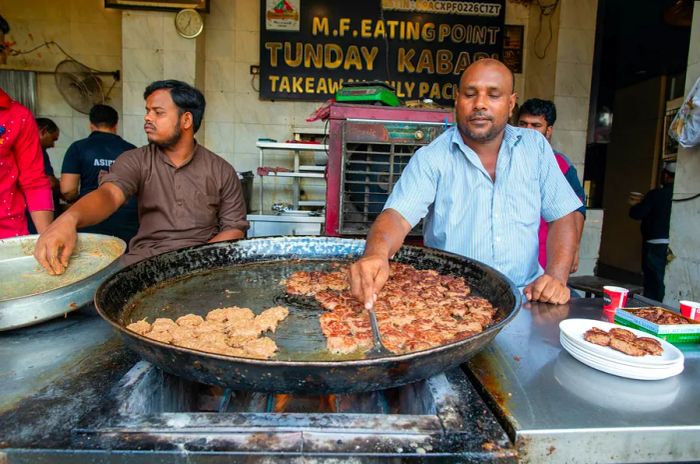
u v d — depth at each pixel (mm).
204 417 830
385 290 1567
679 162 2807
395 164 2721
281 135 5152
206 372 846
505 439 807
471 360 1100
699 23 2650
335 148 2713
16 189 2145
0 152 2008
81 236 1560
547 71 4727
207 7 4465
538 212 1817
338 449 774
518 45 5129
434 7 4930
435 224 1900
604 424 843
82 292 1210
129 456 754
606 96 5254
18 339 1186
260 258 1896
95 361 1066
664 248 4230
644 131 6355
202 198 2234
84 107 4961
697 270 2701
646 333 1194
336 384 840
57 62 4984
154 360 896
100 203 1696
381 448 780
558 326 1327
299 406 1225
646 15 4445
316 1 4871
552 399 930
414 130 2684
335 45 4945
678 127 2637
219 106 5086
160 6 4383
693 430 839
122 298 1336
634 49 5250
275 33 4906
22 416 838
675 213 2852
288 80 4988
